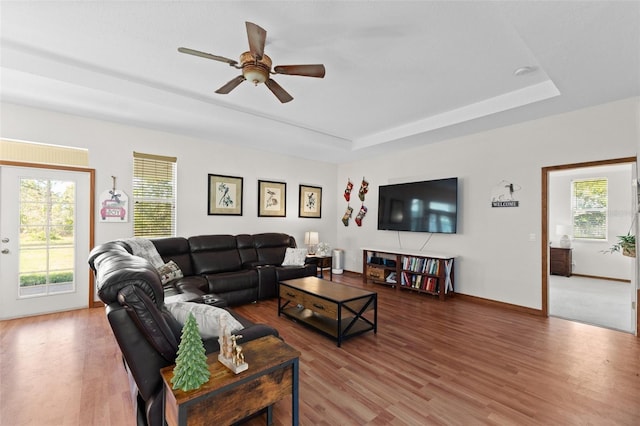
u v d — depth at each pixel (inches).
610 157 128.3
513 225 158.9
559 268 261.0
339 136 204.2
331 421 69.8
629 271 237.3
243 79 92.1
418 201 199.8
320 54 101.5
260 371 55.4
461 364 97.5
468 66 108.9
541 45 84.7
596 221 256.2
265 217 225.0
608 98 123.5
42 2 78.1
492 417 71.6
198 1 77.3
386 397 79.4
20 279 139.6
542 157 148.1
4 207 136.3
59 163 147.3
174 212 182.4
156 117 150.5
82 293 153.2
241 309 154.6
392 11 79.8
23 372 90.5
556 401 77.8
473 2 75.8
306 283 141.6
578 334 123.3
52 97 127.0
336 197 275.1
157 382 57.2
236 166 208.7
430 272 182.2
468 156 177.9
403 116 164.2
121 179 163.0
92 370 91.9
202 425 49.8
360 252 252.2
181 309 68.6
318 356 102.9
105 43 97.8
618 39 81.0
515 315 148.3
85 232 153.9
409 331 126.0
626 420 70.5
